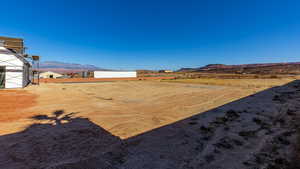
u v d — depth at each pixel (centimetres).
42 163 268
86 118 546
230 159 279
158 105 782
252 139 362
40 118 534
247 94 1088
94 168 256
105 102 850
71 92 1244
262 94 1049
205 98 978
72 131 420
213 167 257
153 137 384
